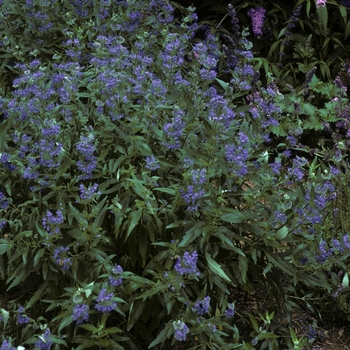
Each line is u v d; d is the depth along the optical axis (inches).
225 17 124.6
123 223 76.7
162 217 77.0
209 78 82.9
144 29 107.6
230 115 79.6
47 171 78.0
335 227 89.1
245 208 79.4
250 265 79.3
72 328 75.3
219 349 74.4
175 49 84.0
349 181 94.2
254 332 78.9
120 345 76.4
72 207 74.0
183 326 70.5
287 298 86.0
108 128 77.8
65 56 100.3
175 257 74.0
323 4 118.3
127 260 77.8
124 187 76.4
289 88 115.9
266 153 82.6
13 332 77.6
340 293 85.4
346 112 111.7
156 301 75.7
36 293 75.3
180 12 129.7
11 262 76.0
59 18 106.7
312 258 80.4
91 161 76.0
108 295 69.9
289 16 127.5
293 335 76.7
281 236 76.9
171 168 79.2
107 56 87.0
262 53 129.6
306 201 80.0
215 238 77.0
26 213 77.9
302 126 114.3
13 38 102.9
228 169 77.2
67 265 73.5
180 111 77.6
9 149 79.4
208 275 76.7
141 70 82.1
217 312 77.0
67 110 80.3
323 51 124.6
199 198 75.2
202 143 79.3
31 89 80.0
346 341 85.7
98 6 105.0
